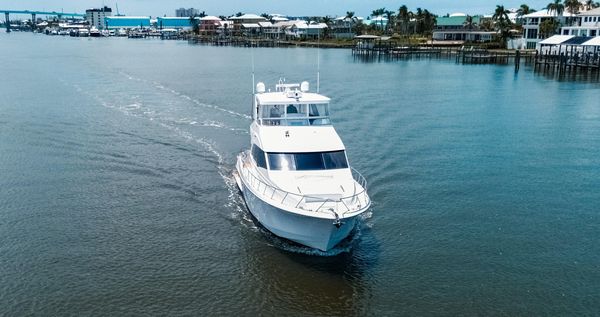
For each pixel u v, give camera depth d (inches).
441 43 5565.9
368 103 2043.6
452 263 787.4
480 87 2628.0
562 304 689.6
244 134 1496.1
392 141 1433.3
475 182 1116.5
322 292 714.8
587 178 1151.0
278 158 863.7
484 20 6771.7
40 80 2603.3
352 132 1525.6
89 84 2493.8
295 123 963.3
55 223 900.6
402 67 3806.6
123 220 914.7
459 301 695.1
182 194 1033.5
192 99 2078.0
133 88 2383.1
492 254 814.5
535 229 898.7
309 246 813.9
